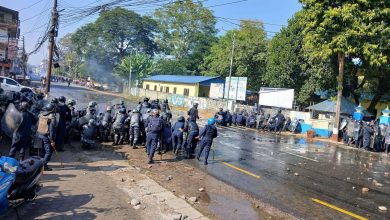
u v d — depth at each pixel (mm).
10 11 50938
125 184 8453
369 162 15820
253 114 28719
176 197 7832
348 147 21719
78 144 13344
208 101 41219
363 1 22969
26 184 6117
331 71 29469
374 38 23312
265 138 21688
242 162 12680
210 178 9836
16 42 46688
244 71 47406
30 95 14305
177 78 55438
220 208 7391
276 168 12141
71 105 14164
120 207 6805
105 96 51719
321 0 24359
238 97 35812
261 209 7586
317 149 18984
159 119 11203
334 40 23516
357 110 24109
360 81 33125
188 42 75938
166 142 13250
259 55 46375
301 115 28984
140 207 6883
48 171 8930
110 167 10070
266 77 38875
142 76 68688
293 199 8547
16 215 6012
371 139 20828
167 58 77500
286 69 34875
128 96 58531
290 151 16938
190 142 12859
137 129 13336
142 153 12617
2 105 11617
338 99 24922
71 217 6109
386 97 31188
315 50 25594
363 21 23406
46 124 8898
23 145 8672
